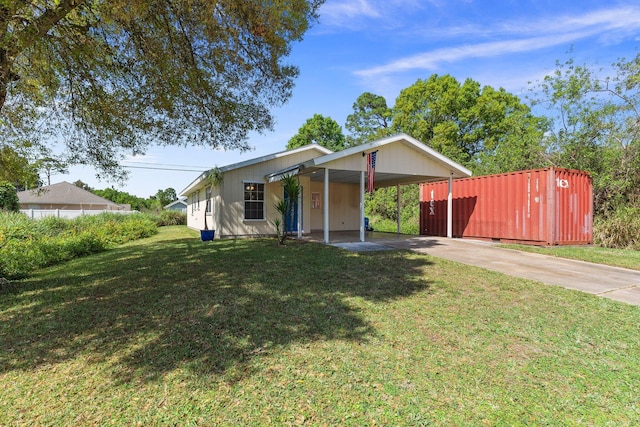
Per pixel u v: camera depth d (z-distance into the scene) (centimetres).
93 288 550
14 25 474
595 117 1245
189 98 667
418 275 604
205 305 441
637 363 296
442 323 381
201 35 587
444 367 286
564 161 1323
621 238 969
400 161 1094
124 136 724
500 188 1086
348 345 325
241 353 309
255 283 549
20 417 224
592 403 240
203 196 1698
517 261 750
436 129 2408
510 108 2489
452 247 959
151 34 575
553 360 300
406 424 216
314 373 275
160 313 416
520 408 234
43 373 281
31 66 591
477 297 477
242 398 242
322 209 1573
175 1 520
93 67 615
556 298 475
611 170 1164
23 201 2692
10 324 394
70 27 557
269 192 1337
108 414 226
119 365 291
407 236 1322
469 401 241
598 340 340
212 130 750
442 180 1330
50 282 607
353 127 3566
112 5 471
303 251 877
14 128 658
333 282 555
